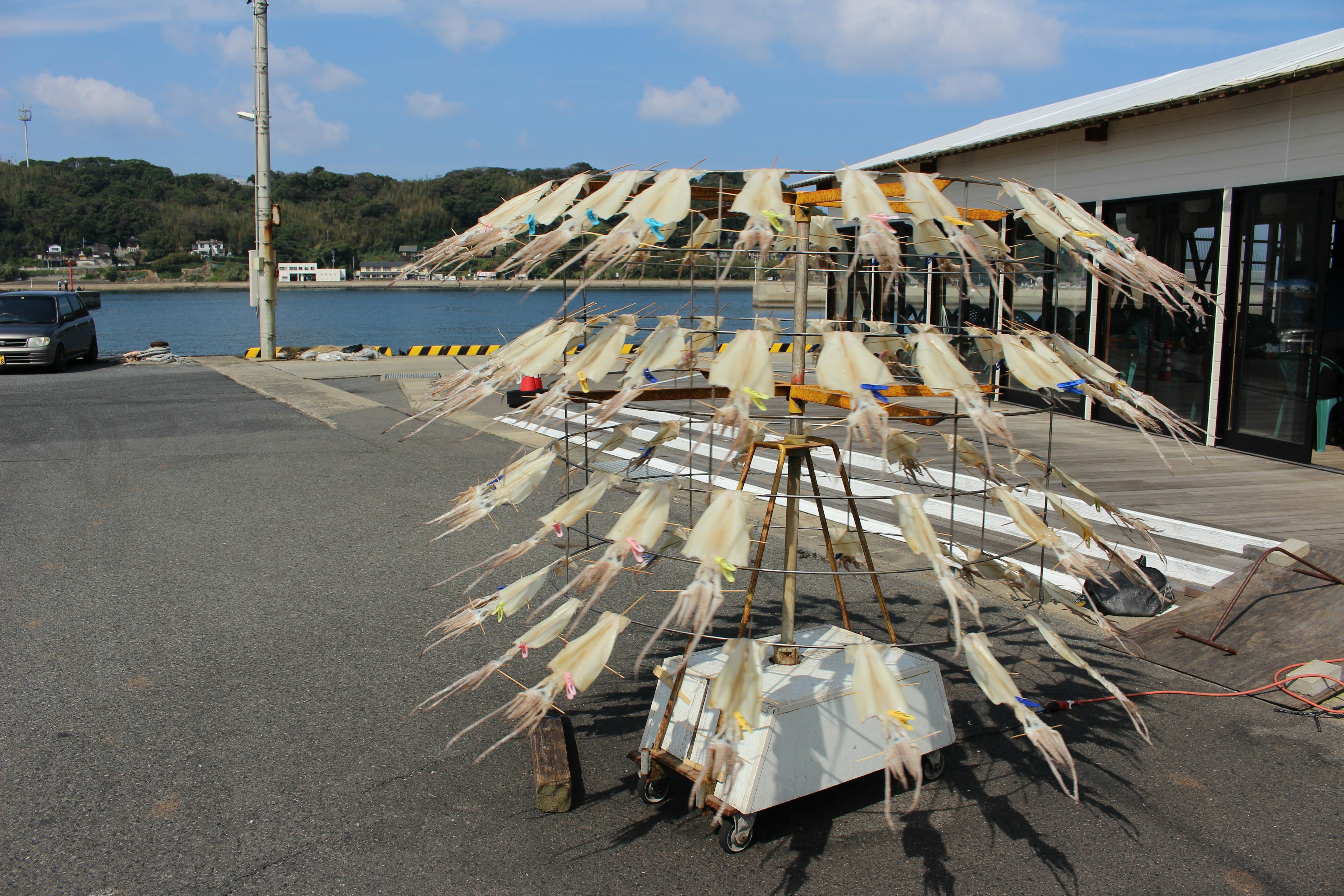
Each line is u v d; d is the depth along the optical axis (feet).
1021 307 36.47
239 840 8.58
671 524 11.19
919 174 7.79
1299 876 8.13
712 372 7.06
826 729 8.71
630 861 8.32
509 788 9.61
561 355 8.09
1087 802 9.40
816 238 9.93
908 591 16.11
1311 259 23.95
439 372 51.96
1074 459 25.34
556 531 8.59
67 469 25.84
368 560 17.57
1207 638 13.11
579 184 8.29
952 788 9.71
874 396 6.95
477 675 8.45
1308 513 19.36
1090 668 8.61
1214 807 9.29
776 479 9.07
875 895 7.86
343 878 8.02
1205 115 26.78
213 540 18.83
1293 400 24.72
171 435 31.63
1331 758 10.28
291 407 38.55
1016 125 37.06
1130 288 8.34
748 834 8.39
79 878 7.98
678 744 8.83
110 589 15.79
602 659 7.85
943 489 10.06
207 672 12.45
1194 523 18.67
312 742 10.55
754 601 15.56
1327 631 12.53
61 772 9.78
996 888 7.96
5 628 13.98
